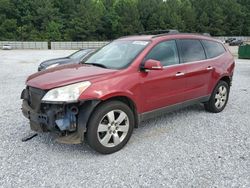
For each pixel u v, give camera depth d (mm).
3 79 11500
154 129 5184
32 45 59156
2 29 74062
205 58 5789
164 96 4871
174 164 3867
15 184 3369
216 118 5859
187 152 4230
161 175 3586
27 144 4480
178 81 5066
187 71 5211
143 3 84938
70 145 4461
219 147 4410
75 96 3766
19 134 4898
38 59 25766
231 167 3783
